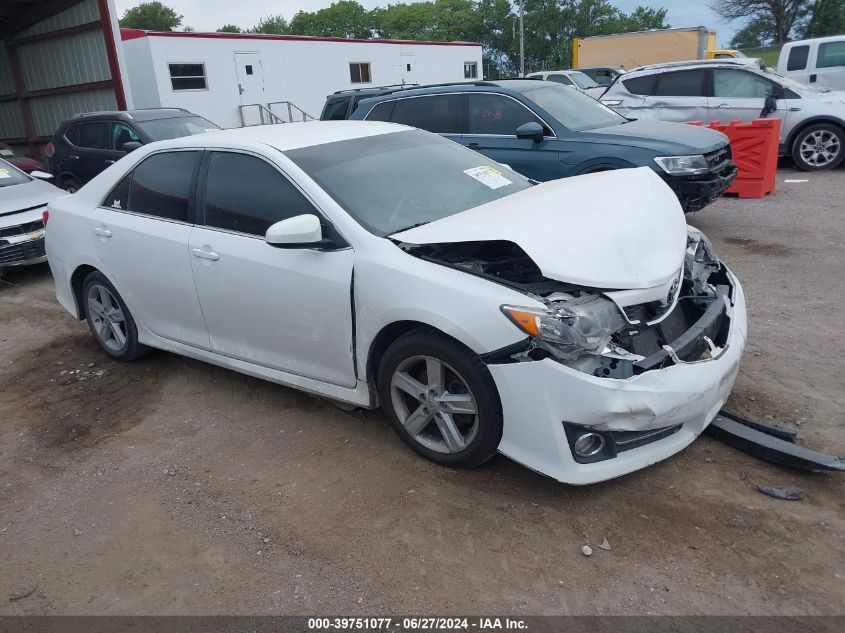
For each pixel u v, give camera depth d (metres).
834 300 5.32
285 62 21.25
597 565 2.70
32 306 6.77
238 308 3.88
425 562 2.79
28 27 15.57
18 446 3.98
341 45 22.83
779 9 40.28
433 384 3.24
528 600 2.56
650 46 22.27
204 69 19.28
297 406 4.16
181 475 3.54
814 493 3.04
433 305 3.04
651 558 2.72
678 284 3.16
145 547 3.02
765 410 3.73
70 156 11.20
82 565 2.94
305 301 3.54
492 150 7.48
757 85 11.20
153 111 11.13
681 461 3.33
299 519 3.12
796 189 9.96
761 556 2.68
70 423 4.21
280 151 3.80
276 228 3.30
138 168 4.52
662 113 11.66
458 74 27.98
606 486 3.18
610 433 2.88
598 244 2.99
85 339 5.67
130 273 4.48
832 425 3.55
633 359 2.86
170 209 4.24
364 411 4.04
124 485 3.50
